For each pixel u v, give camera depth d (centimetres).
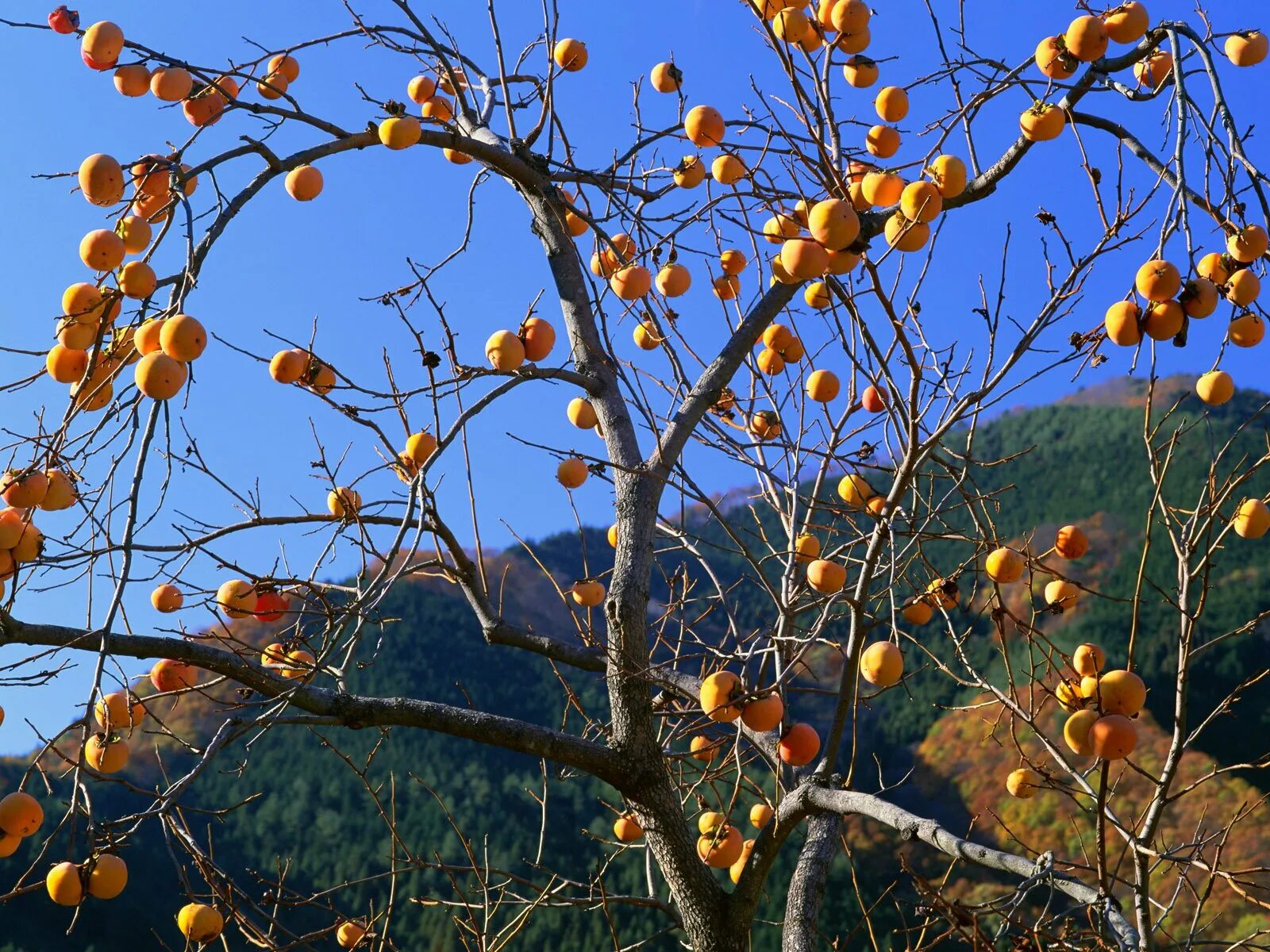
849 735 1800
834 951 435
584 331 459
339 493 445
